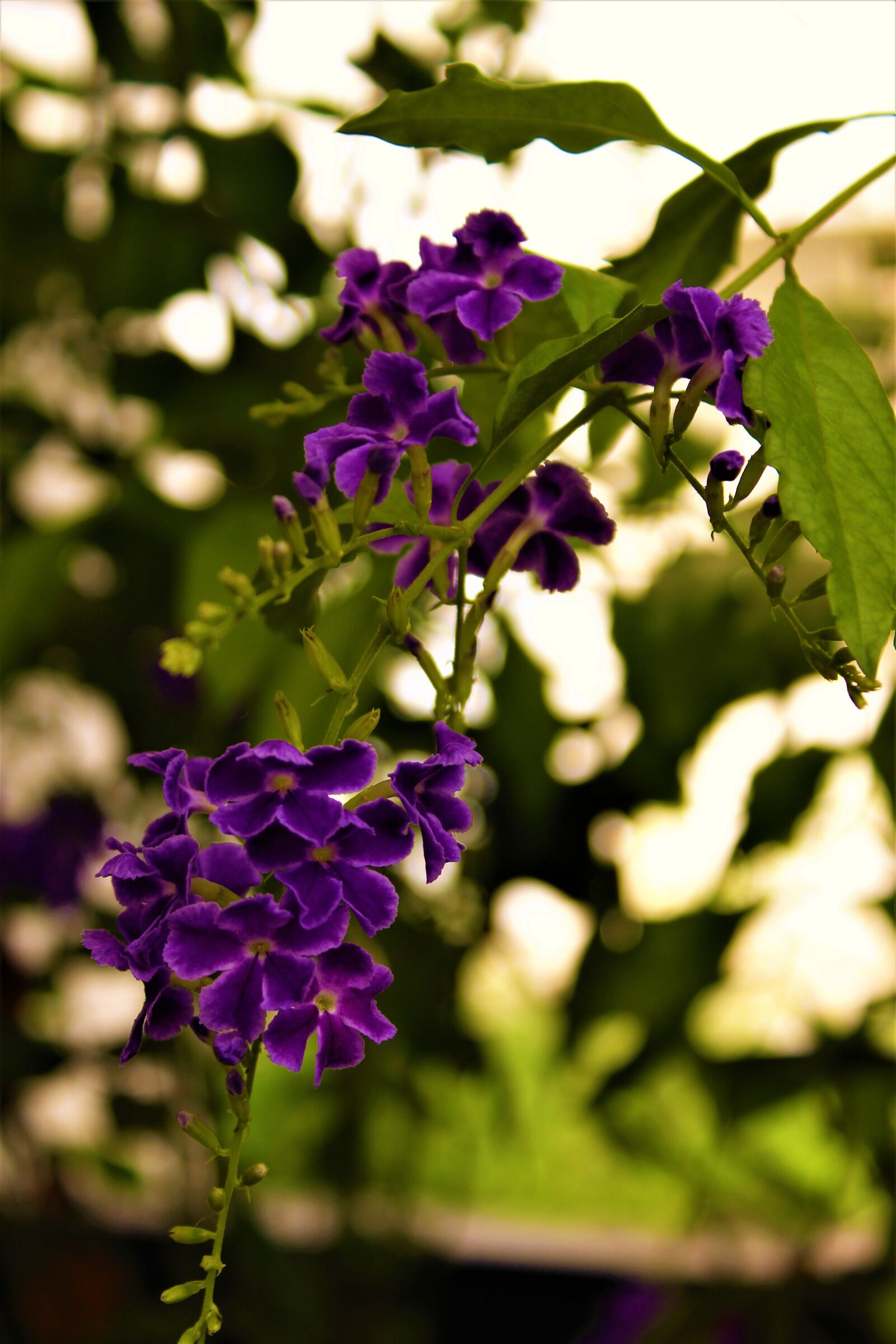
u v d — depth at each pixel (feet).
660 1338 2.22
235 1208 2.52
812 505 1.22
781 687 1.83
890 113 1.37
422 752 2.00
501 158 1.35
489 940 2.24
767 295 2.21
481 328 1.29
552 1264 2.86
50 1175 2.78
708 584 1.83
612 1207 3.17
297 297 2.03
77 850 2.65
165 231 2.06
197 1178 2.60
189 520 1.97
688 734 1.87
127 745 2.30
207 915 1.18
